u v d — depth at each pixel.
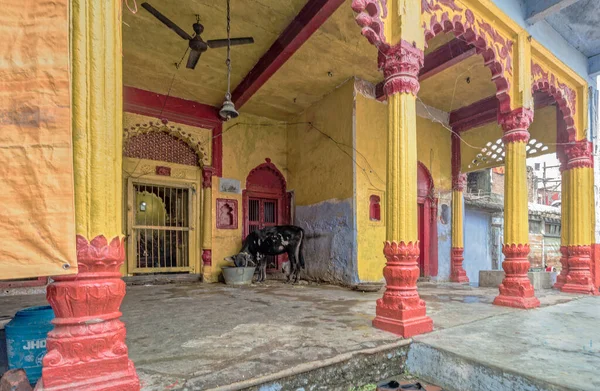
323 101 7.25
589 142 5.97
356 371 2.44
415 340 2.79
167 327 3.13
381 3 3.21
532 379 2.05
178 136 7.21
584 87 5.91
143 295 5.19
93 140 1.75
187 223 7.32
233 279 6.55
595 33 5.45
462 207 8.30
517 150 4.56
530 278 6.21
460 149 8.29
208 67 6.10
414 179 3.22
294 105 7.64
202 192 7.42
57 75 1.66
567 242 6.00
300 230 7.04
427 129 7.93
